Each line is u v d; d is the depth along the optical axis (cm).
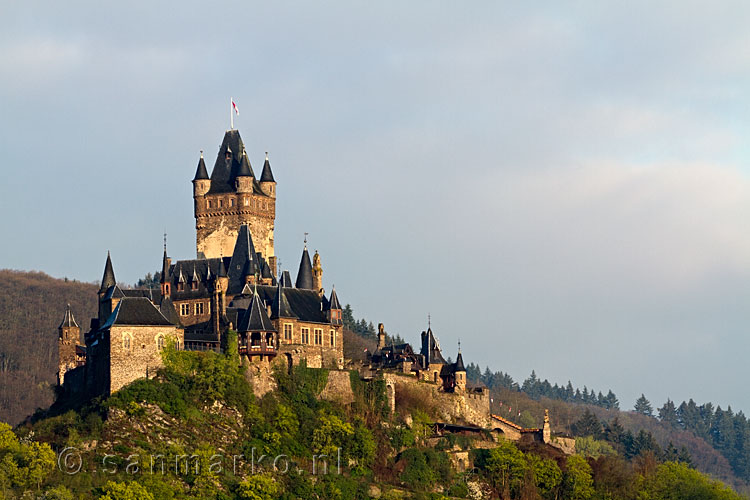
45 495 18912
